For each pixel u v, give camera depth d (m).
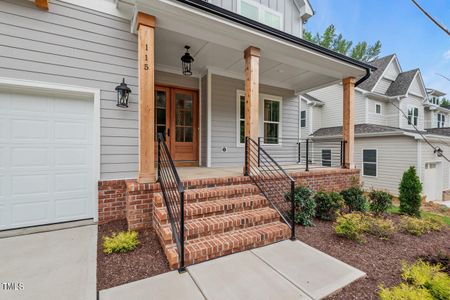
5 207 3.13
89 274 2.19
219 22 3.46
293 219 3.09
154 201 3.12
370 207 4.64
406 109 12.20
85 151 3.58
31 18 3.09
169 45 4.39
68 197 3.48
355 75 5.52
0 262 2.39
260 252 2.67
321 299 1.91
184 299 1.85
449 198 10.17
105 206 3.47
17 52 3.02
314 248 2.84
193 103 5.97
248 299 1.86
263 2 6.04
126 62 3.63
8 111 3.14
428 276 2.11
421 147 8.66
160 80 5.46
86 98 3.58
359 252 2.83
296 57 4.64
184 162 5.84
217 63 5.39
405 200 5.41
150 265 2.35
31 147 3.27
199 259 2.40
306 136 12.93
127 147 3.65
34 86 3.10
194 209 2.94
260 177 4.03
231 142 6.04
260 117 6.71
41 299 1.85
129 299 1.85
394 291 1.88
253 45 4.09
